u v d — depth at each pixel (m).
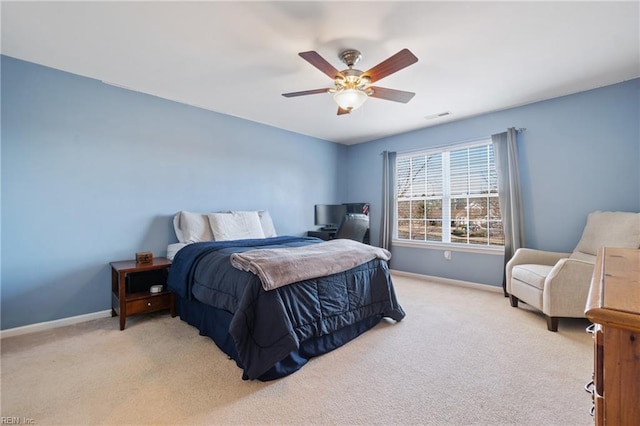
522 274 2.90
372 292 2.62
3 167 2.41
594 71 2.68
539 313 2.93
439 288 3.89
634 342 0.54
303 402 1.57
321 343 2.12
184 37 2.16
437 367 1.92
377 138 5.12
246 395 1.63
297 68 2.63
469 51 2.34
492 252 3.78
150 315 2.92
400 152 4.80
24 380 1.76
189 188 3.54
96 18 1.95
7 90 2.43
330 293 2.24
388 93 2.40
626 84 2.87
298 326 1.95
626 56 2.42
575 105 3.16
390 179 4.84
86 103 2.81
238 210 4.01
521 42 2.22
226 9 1.86
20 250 2.48
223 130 3.86
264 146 4.32
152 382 1.75
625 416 0.54
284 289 1.98
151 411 1.50
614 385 0.55
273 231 4.11
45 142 2.59
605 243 2.61
